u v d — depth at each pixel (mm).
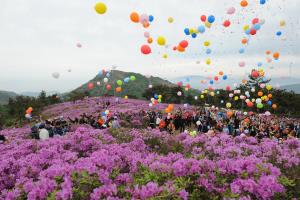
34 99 52562
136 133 13562
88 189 6078
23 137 19453
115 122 20547
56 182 6293
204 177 6199
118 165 7637
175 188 5480
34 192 5734
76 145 10648
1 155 10008
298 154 9070
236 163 6844
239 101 47562
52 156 9133
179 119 26000
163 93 61156
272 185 5746
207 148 9961
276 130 25156
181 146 11602
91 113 39562
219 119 27797
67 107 49625
